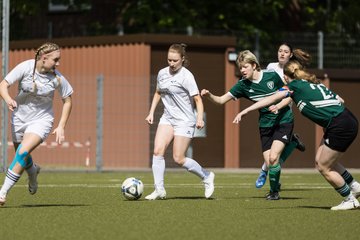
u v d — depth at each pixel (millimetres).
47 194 37344
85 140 68000
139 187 34344
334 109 29406
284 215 28828
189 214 28922
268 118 35250
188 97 34031
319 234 24281
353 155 72562
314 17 92438
